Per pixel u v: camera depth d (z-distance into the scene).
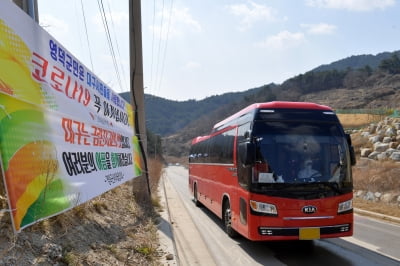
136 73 12.61
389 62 135.12
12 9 3.79
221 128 10.80
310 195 6.90
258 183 6.97
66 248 4.55
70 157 5.14
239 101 137.88
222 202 9.95
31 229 4.36
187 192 24.34
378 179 17.56
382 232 9.97
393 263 6.90
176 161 126.25
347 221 7.02
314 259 7.20
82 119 5.90
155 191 18.34
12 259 3.58
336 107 103.12
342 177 7.14
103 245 5.65
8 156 3.45
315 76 144.25
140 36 12.61
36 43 4.33
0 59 3.50
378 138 27.31
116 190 11.02
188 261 7.05
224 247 8.20
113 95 8.63
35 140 4.04
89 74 6.51
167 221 10.26
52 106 4.68
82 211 6.30
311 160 7.19
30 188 3.80
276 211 6.82
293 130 7.42
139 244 6.71
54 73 4.84
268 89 136.75
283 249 8.02
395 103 92.31
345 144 7.46
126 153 10.00
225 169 9.55
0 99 3.44
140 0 12.59
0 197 3.99
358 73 137.38
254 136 7.27
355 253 7.64
